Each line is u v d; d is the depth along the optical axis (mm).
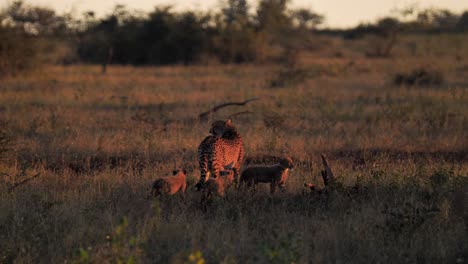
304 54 199250
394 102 70375
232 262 23000
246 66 159125
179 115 62094
